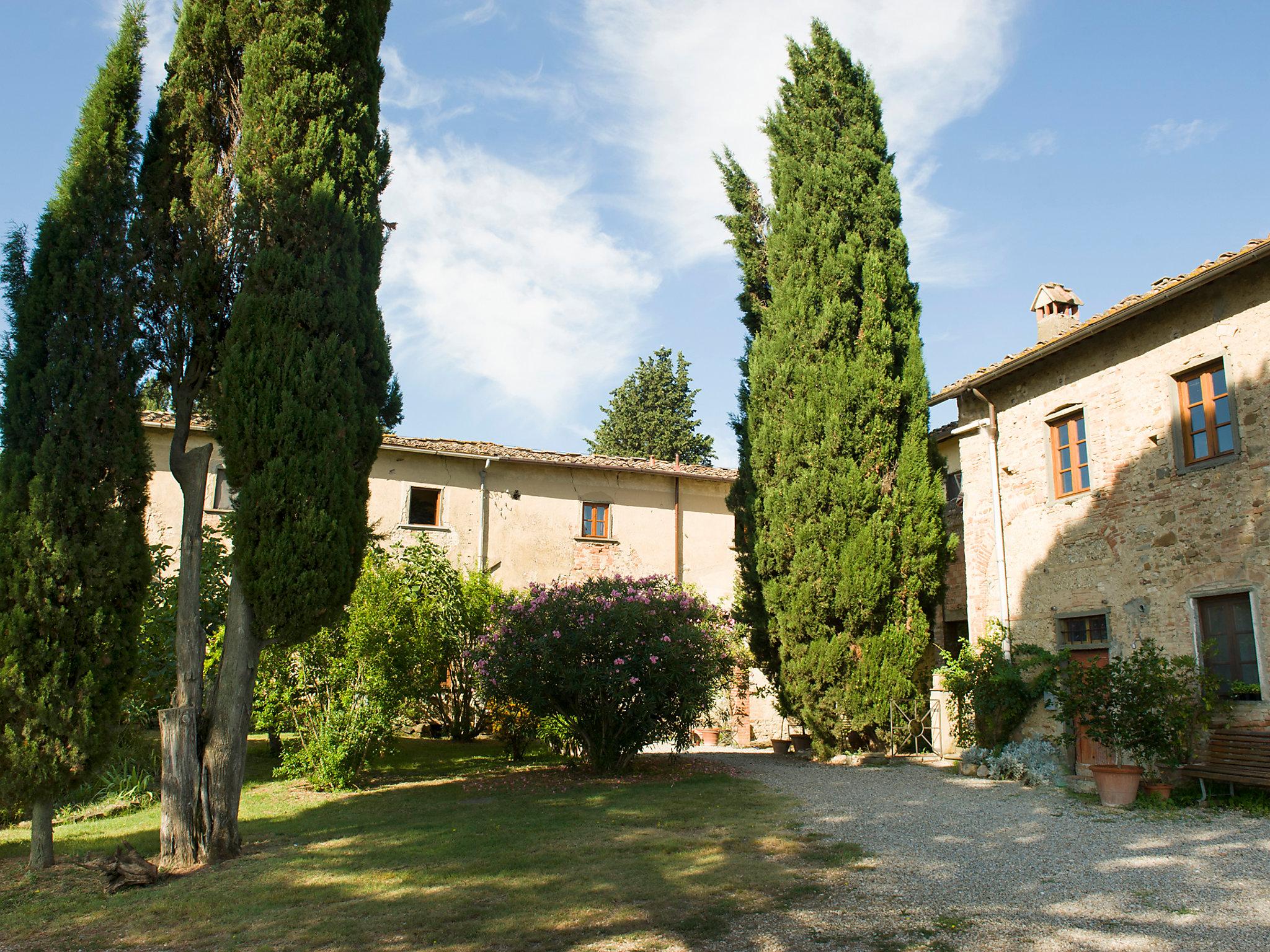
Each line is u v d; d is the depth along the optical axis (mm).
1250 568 9117
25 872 6605
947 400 13664
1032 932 4648
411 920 5070
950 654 13977
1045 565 11828
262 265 7559
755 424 14828
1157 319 10508
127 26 7574
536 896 5496
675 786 10219
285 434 7324
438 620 12781
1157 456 10336
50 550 6430
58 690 6355
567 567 18953
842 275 14219
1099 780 8656
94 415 6777
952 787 10039
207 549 12125
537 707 11344
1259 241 9008
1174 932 4582
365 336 8180
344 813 8805
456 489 18375
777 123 15625
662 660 11289
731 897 5402
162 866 6656
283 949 4707
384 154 8922
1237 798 8469
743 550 15594
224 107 8406
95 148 7184
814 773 11539
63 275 6855
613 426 37719
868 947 4473
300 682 10750
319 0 8383
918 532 13453
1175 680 9016
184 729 6898
